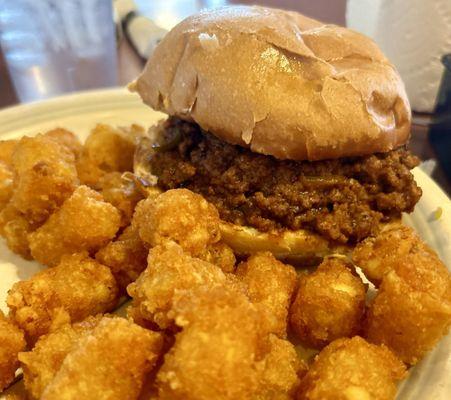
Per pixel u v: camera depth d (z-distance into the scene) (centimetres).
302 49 14
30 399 12
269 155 14
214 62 14
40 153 15
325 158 14
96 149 17
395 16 21
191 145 15
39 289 13
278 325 13
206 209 14
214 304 10
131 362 11
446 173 20
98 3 23
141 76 16
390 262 13
